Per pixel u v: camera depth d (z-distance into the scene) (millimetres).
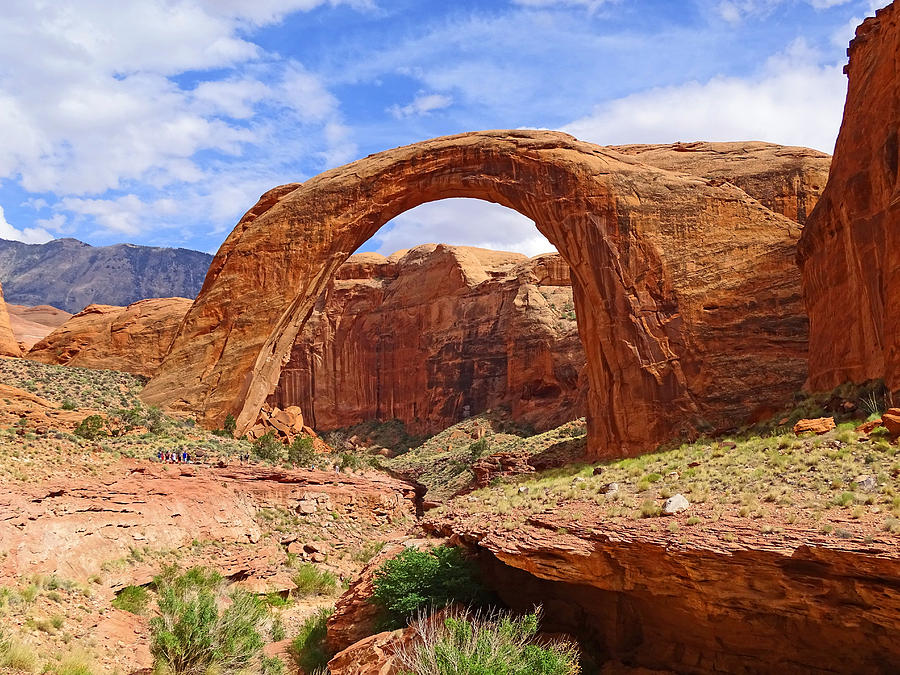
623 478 17062
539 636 12836
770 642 10977
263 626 19297
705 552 10656
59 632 14680
